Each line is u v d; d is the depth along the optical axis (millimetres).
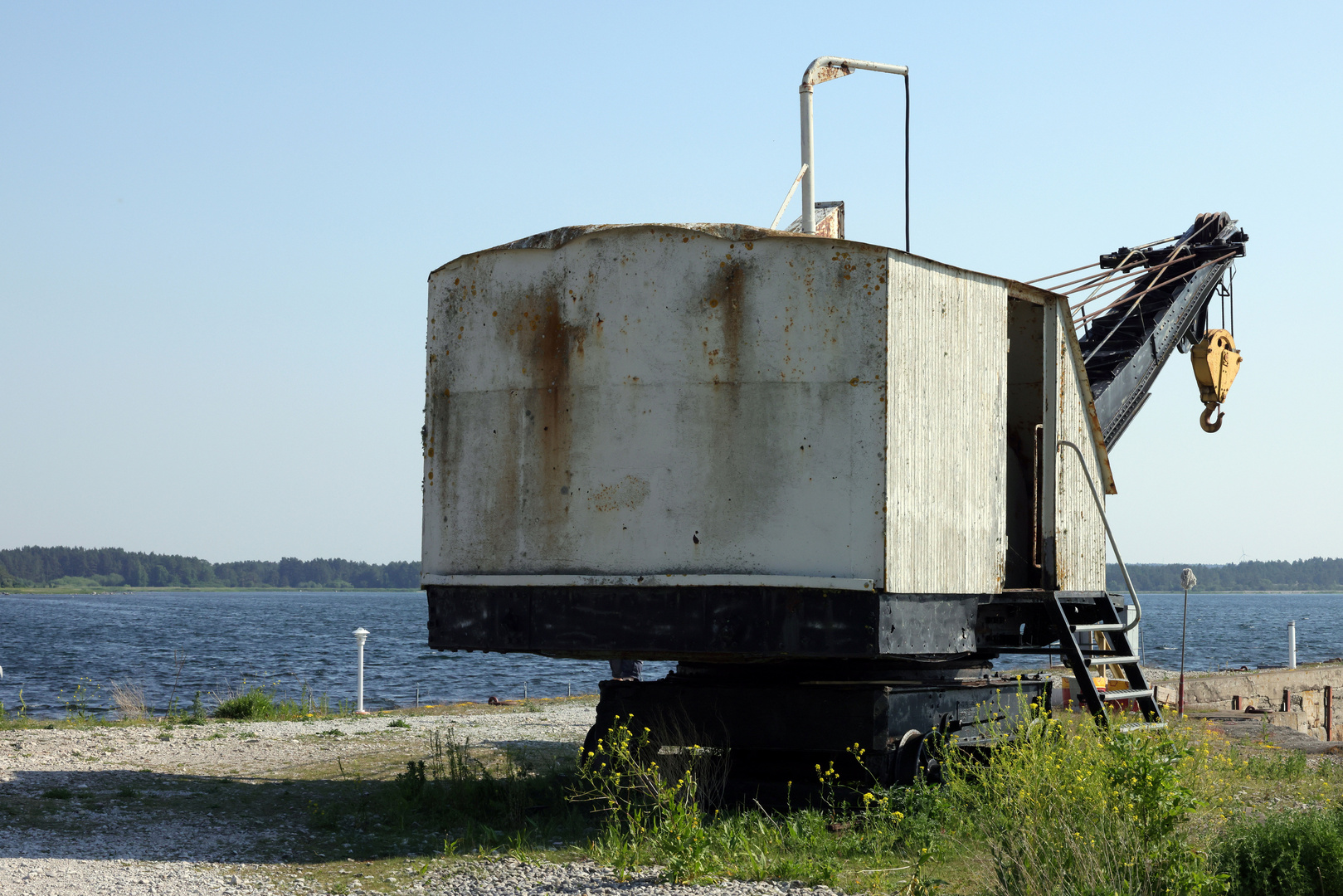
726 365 9148
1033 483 12156
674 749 10195
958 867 7285
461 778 10344
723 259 9227
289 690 36938
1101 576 11797
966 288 9758
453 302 10320
